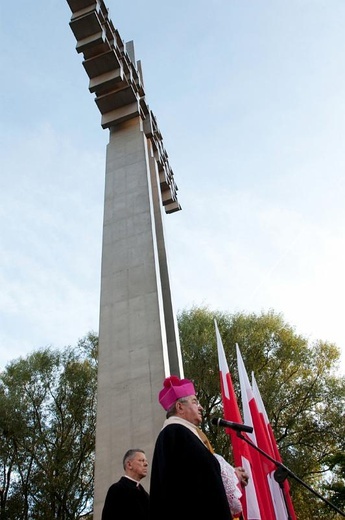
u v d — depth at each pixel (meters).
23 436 16.77
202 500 2.34
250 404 7.73
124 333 8.67
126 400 7.87
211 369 17.11
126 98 12.19
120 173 11.24
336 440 16.72
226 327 18.45
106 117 12.38
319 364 18.25
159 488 2.46
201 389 16.88
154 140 13.57
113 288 9.39
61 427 17.92
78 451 17.27
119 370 8.26
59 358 19.50
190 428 2.91
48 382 18.72
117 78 11.72
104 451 7.45
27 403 18.00
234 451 7.01
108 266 9.77
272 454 7.20
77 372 18.89
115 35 12.38
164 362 8.07
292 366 18.08
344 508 11.56
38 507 16.39
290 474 3.94
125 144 11.77
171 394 3.19
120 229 10.25
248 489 6.44
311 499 15.66
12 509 16.42
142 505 4.11
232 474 3.23
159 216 11.56
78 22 11.35
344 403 17.38
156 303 8.81
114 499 4.07
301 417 17.33
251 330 18.20
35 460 16.53
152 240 9.79
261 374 17.64
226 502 2.41
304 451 16.53
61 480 16.19
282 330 18.53
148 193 10.56
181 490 2.38
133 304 8.99
